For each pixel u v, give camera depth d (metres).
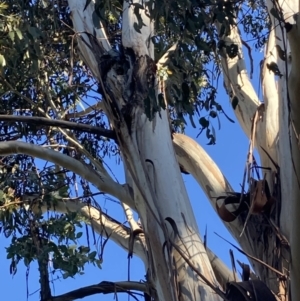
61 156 6.39
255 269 5.79
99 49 5.95
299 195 4.16
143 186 5.29
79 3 6.30
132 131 5.44
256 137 6.41
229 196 5.99
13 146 6.27
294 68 4.01
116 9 6.52
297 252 4.24
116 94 5.56
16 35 6.61
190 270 4.89
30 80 7.62
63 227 6.83
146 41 5.75
